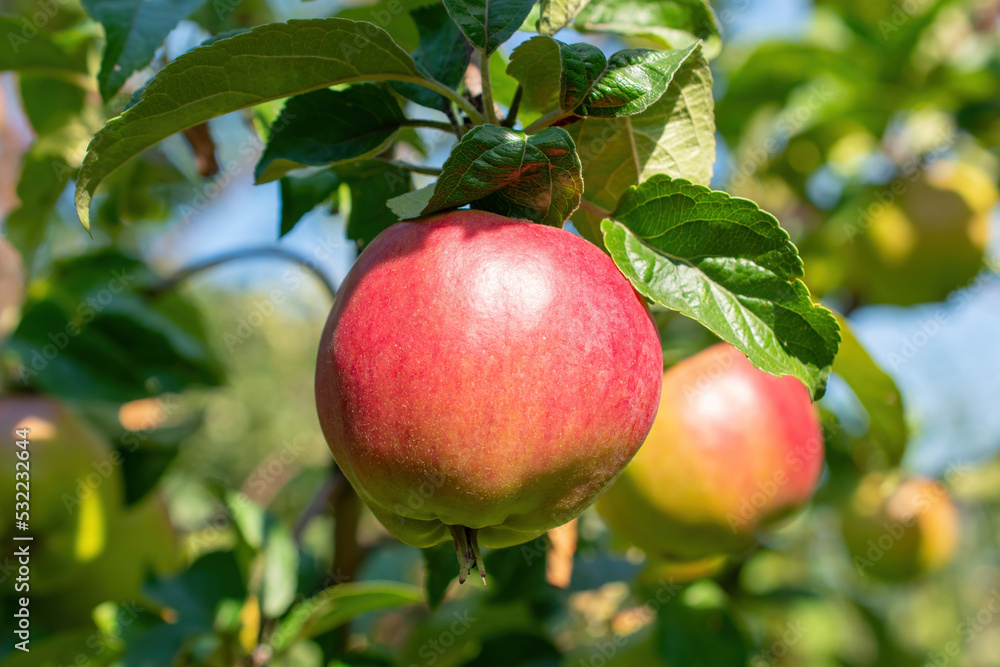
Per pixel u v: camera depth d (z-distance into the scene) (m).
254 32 0.49
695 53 0.53
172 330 0.77
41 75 0.68
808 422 0.63
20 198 0.72
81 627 0.71
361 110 0.54
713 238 0.51
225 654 0.64
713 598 0.70
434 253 0.49
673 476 0.61
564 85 0.51
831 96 0.99
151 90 0.50
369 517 1.03
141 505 0.72
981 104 0.98
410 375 0.48
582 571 0.75
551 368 0.48
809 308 0.50
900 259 0.94
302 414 1.87
